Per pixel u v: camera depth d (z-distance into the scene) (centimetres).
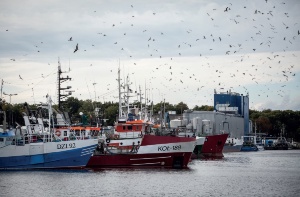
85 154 8506
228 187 6912
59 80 9469
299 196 6250
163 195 6188
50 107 8662
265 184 7300
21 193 6253
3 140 8312
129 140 9394
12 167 8312
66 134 9006
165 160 8969
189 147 9025
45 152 8388
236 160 12544
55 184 6919
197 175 8175
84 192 6331
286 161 12406
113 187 6712
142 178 7619
